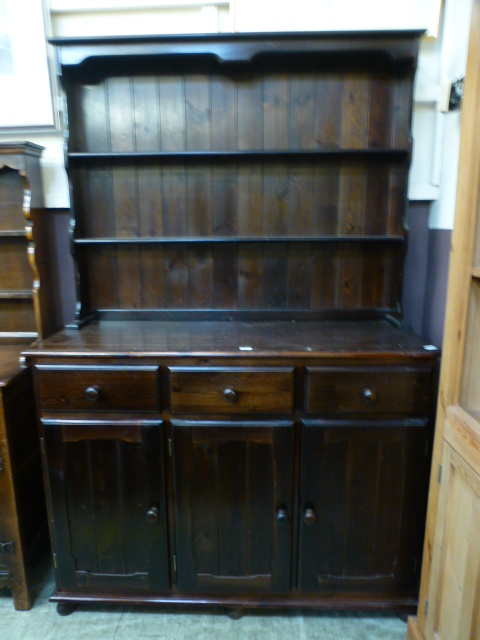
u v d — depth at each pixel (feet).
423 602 3.96
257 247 5.26
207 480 4.20
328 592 4.45
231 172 5.09
